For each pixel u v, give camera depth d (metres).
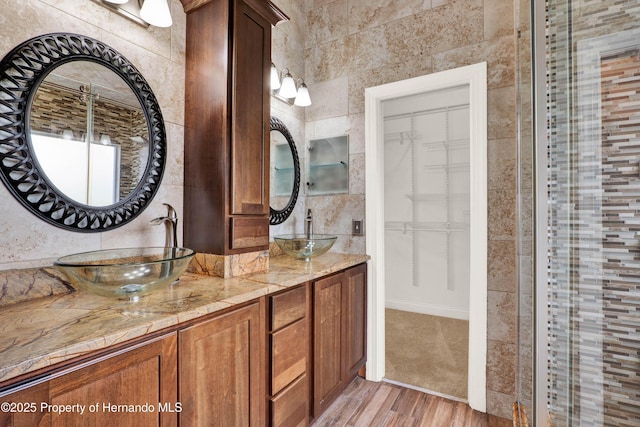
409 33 1.99
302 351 1.43
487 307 1.72
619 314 0.51
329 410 1.73
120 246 1.24
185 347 0.91
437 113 3.34
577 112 0.60
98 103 1.16
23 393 0.59
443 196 3.31
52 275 1.02
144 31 1.32
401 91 2.00
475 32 1.78
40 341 0.68
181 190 1.47
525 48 1.10
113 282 0.88
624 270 0.49
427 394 1.90
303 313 1.44
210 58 1.39
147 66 1.33
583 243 0.58
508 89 1.68
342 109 2.24
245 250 1.44
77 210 1.10
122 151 1.24
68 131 1.08
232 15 1.37
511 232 1.66
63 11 1.07
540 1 0.78
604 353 0.53
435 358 2.37
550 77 0.71
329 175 2.29
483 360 1.71
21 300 0.95
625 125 0.49
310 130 2.39
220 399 1.02
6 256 0.94
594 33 0.55
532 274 0.89
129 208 1.26
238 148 1.38
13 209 0.95
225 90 1.34
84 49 1.12
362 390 1.95
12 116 0.95
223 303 1.01
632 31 0.48
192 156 1.45
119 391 0.75
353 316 1.91
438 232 3.34
